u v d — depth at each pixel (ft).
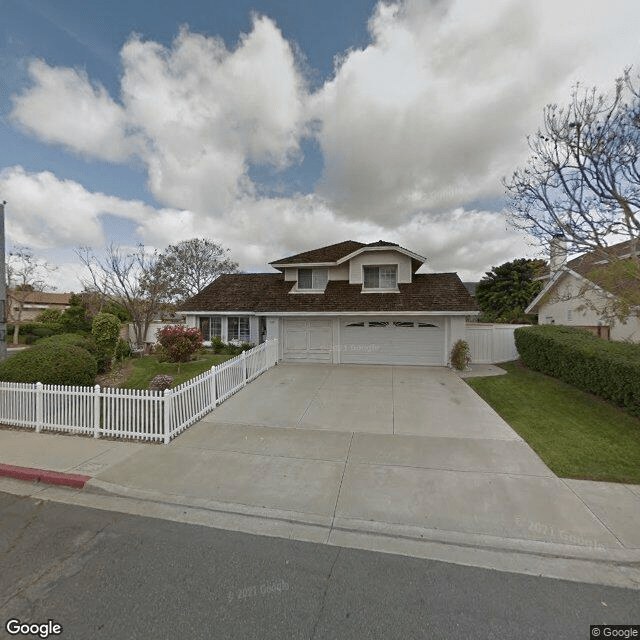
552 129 24.85
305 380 34.42
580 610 8.24
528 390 29.76
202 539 10.97
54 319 94.63
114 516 12.35
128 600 8.39
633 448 17.54
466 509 12.42
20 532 11.34
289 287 53.62
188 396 21.95
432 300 43.98
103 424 20.30
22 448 18.30
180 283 107.34
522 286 96.17
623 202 23.12
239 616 7.93
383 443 18.84
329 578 9.21
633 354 24.34
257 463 16.43
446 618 7.93
